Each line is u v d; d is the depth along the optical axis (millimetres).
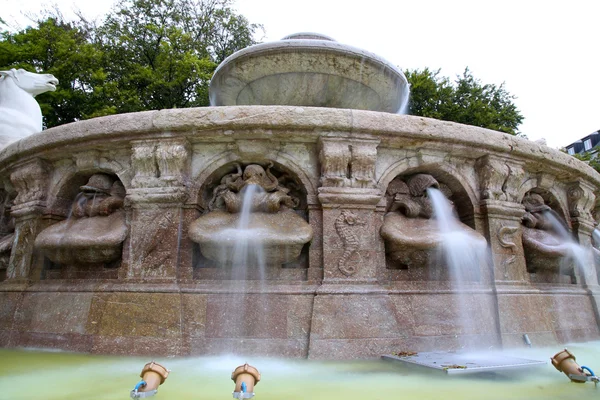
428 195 4984
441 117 23625
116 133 4719
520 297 4891
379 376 3137
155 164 4648
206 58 23828
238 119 4488
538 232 5754
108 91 21078
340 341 3975
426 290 4516
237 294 4223
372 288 4281
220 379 2977
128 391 2629
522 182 5668
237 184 4746
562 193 6289
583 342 5324
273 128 4543
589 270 6266
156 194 4531
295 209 4844
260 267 4449
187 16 26484
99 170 5109
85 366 3459
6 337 4801
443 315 4438
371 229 4496
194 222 4480
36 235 5273
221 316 4148
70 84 21516
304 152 4773
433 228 4789
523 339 4664
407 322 4285
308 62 6305
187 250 4516
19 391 2637
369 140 4637
